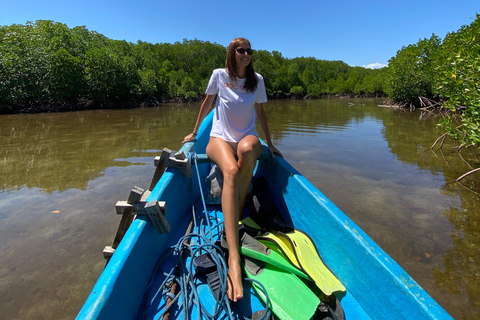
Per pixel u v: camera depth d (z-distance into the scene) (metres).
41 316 2.16
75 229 3.33
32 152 6.75
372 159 6.16
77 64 18.52
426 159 6.17
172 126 11.05
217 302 1.47
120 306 1.24
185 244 1.89
